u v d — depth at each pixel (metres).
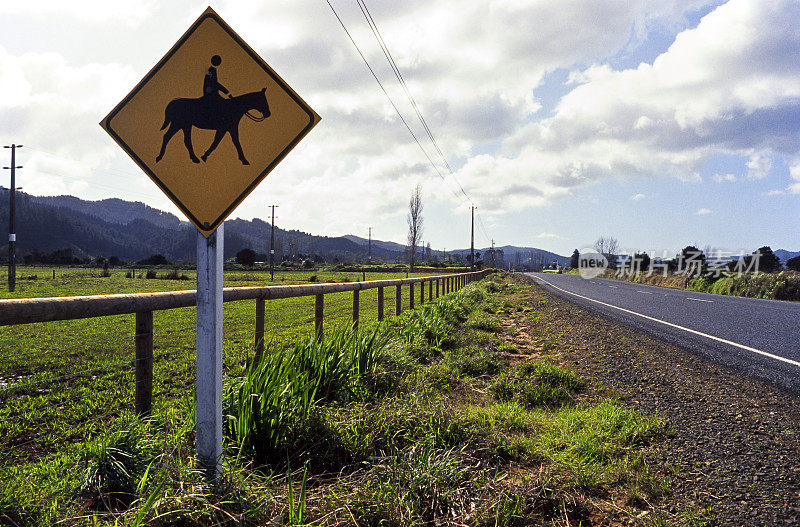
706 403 3.78
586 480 2.36
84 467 2.28
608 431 3.07
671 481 2.41
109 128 2.09
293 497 2.01
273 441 2.64
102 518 1.92
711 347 6.41
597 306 13.29
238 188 2.09
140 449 2.32
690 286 30.78
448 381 4.52
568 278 51.28
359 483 2.19
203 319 2.10
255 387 2.89
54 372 5.14
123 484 2.14
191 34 2.12
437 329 6.83
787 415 3.45
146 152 2.09
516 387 4.19
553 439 2.98
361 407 3.25
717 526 1.98
